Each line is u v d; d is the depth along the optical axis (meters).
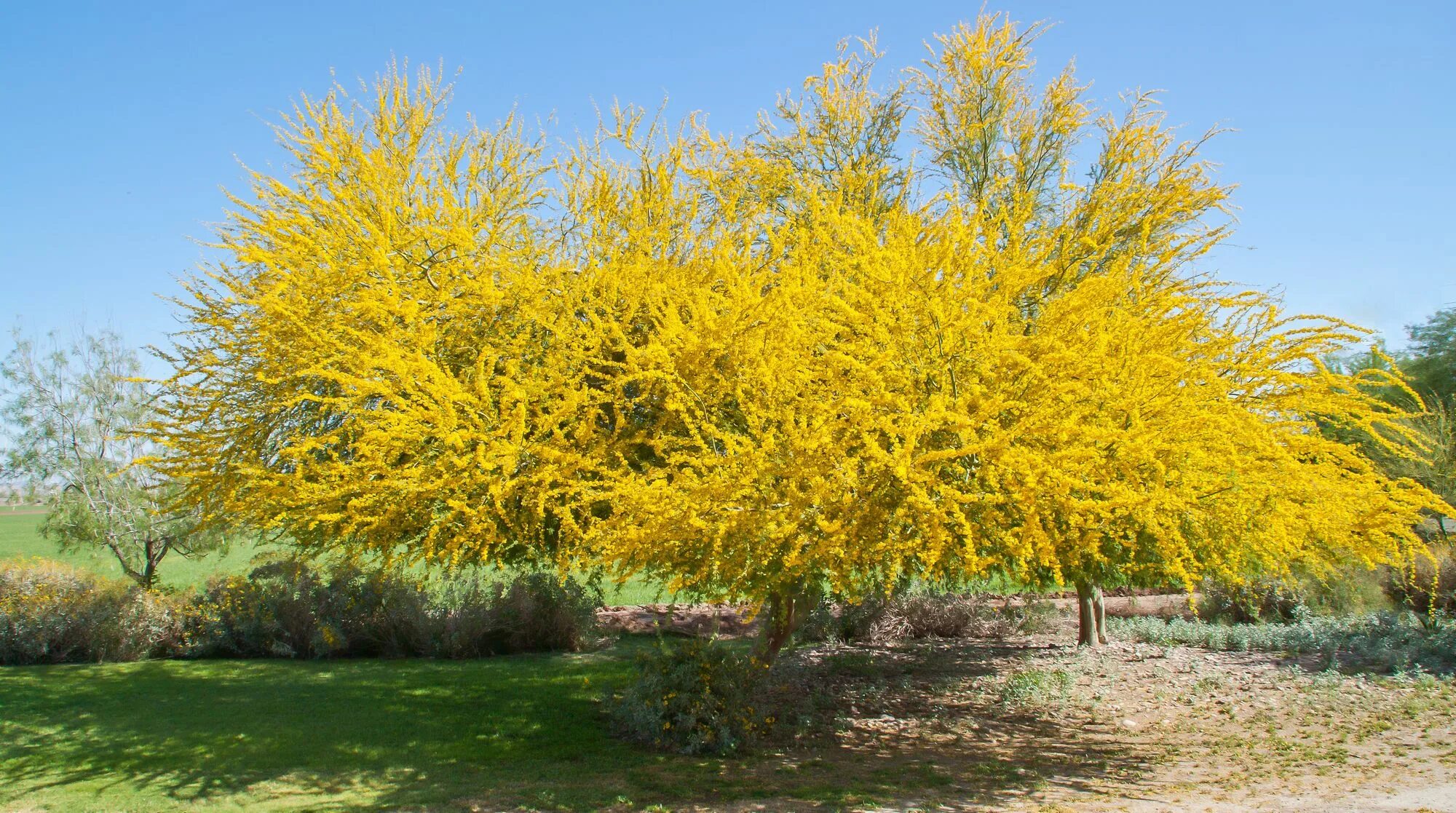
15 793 5.93
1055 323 5.07
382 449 5.55
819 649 11.76
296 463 6.01
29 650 10.51
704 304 5.52
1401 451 5.61
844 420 4.78
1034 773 6.26
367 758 6.76
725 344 5.51
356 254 6.25
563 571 6.05
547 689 9.27
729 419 6.06
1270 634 11.17
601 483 5.54
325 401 5.57
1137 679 9.53
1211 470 5.45
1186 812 5.15
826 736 7.50
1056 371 4.90
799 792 5.84
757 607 5.33
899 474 4.23
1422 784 5.55
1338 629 10.96
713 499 4.92
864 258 5.34
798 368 5.37
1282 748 6.68
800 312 5.57
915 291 5.10
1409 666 9.29
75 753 6.84
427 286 6.33
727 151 7.79
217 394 6.55
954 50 8.29
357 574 11.66
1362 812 5.00
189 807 5.64
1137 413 4.85
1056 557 5.18
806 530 5.07
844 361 4.79
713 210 7.54
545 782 6.17
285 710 8.26
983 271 5.53
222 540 12.80
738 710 7.23
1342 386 5.30
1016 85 8.26
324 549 6.82
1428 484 11.95
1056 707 8.45
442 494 5.66
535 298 6.26
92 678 9.73
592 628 12.16
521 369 6.36
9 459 12.97
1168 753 6.77
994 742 7.28
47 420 12.88
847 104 8.27
